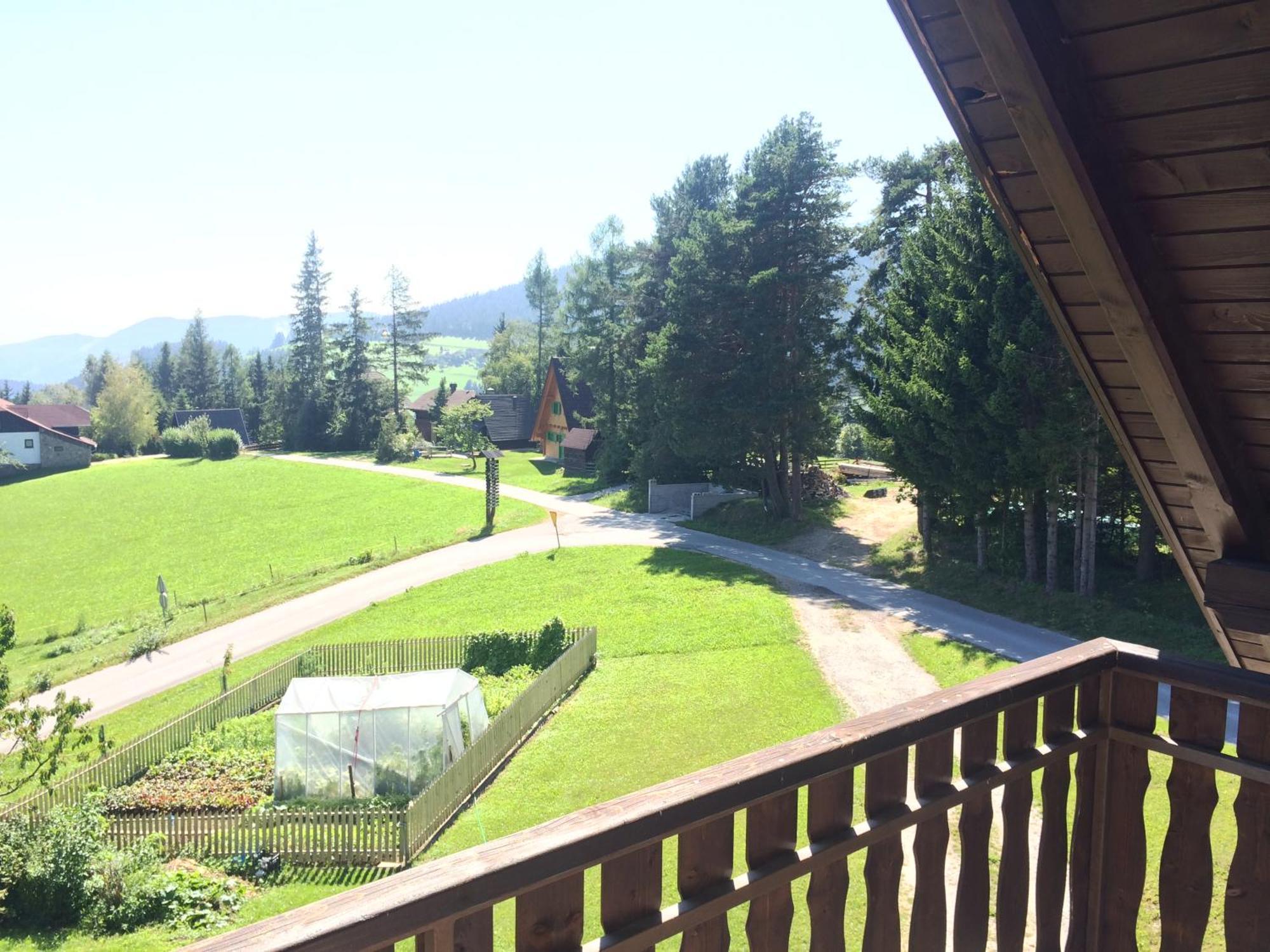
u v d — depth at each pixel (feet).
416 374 322.96
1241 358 7.93
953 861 34.91
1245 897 9.43
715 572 107.45
